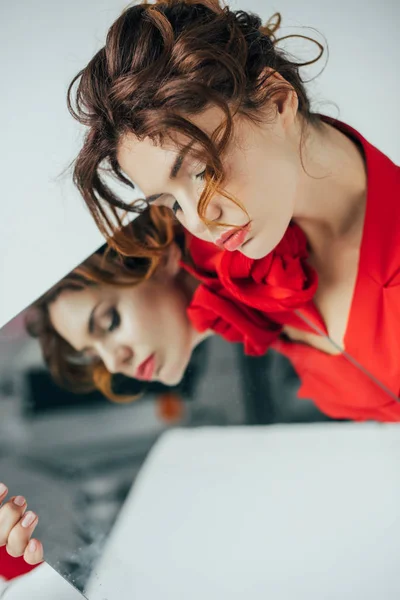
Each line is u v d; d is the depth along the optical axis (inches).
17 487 39.8
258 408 43.1
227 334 44.1
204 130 31.5
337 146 40.6
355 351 44.0
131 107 31.0
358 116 56.8
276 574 38.1
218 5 34.6
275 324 44.3
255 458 41.9
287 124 35.6
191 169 31.8
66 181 58.5
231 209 33.2
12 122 59.6
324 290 43.5
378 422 43.2
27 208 59.0
